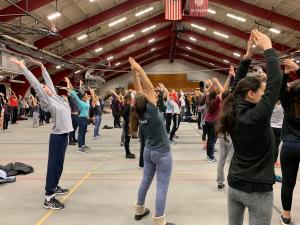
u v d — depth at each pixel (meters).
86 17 20.28
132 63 3.83
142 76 3.79
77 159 8.42
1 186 5.87
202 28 27.11
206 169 7.05
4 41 15.88
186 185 5.80
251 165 2.09
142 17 24.89
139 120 3.87
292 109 3.56
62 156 4.70
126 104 8.35
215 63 39.56
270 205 2.08
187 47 35.47
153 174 4.08
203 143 10.62
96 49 26.77
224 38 28.75
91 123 19.42
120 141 11.82
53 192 4.71
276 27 21.50
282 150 3.80
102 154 9.15
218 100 7.15
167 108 11.27
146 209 4.38
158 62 44.47
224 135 2.23
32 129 17.08
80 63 30.31
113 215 4.39
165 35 30.75
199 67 43.94
